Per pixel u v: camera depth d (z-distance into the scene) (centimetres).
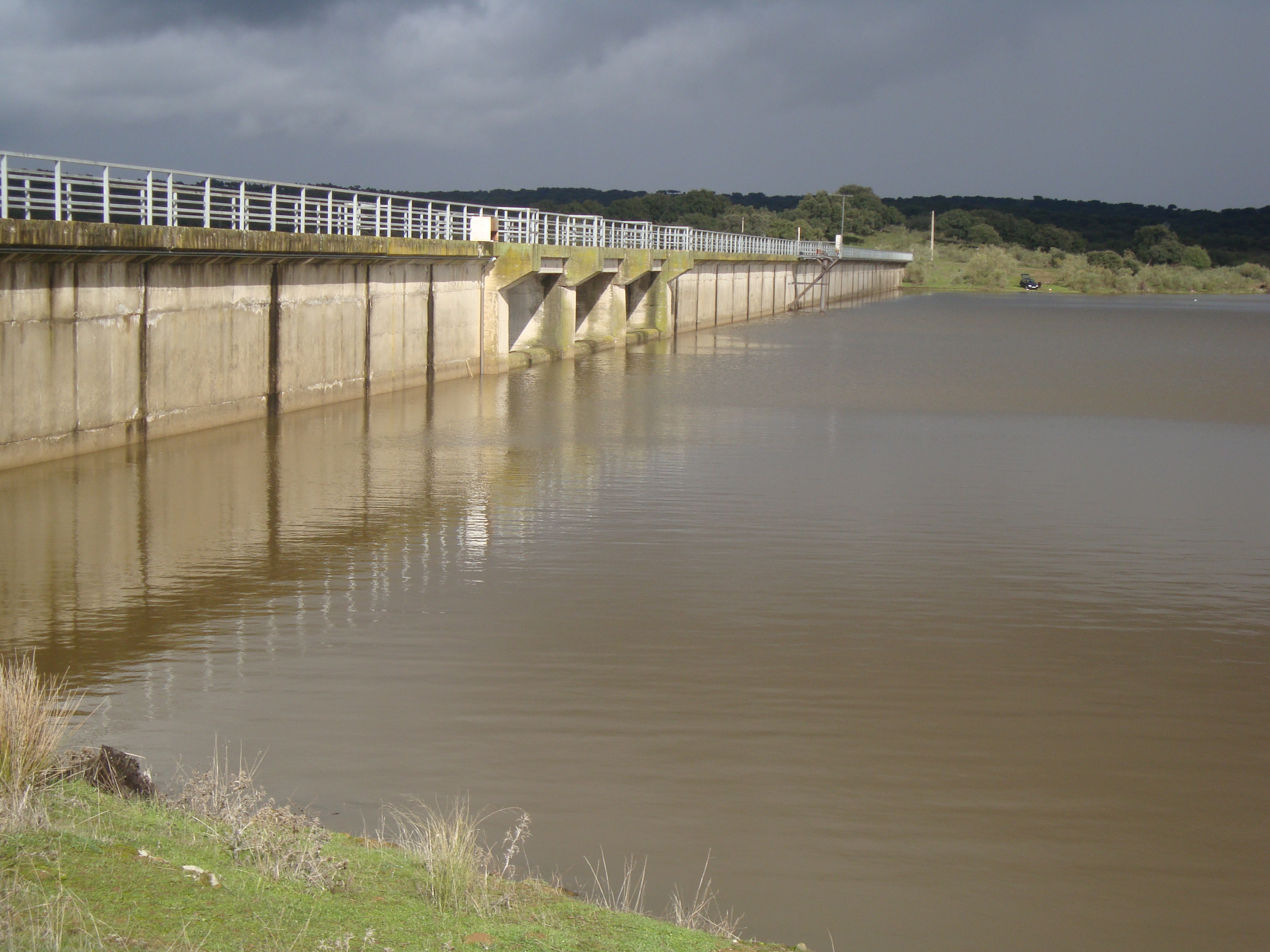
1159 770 1059
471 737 1080
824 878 852
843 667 1300
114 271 2281
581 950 581
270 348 2895
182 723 1097
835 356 5353
